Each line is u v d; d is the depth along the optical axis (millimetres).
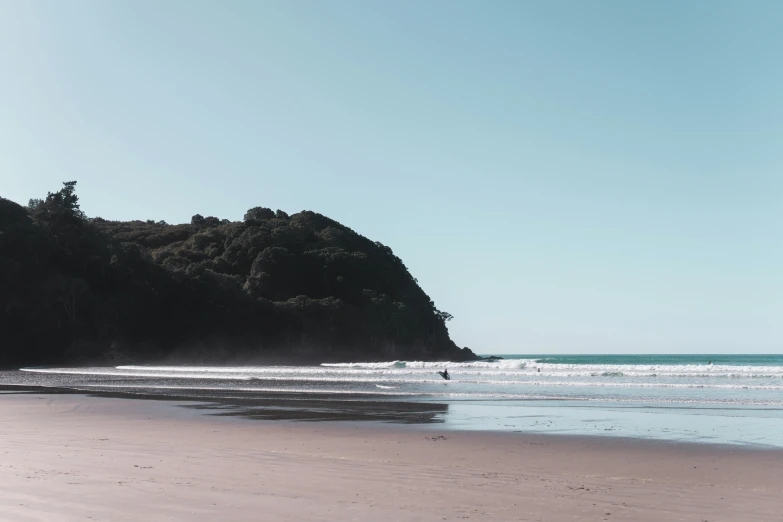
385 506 8000
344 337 117375
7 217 91188
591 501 8430
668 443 14297
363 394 29938
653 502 8414
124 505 7895
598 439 14938
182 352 97750
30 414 20891
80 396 29234
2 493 8484
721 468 11289
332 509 7809
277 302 115562
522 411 21703
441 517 7508
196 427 17297
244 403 25250
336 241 144000
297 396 29000
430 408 22953
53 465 10719
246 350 105062
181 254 128750
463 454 12766
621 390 31172
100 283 95062
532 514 7695
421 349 130625
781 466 11477
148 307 98000
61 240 95125
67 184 100562
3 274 80938
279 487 9055
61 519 7223
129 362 86875
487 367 74250
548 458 12320
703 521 7477
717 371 47688
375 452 12953
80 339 86438
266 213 157000
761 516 7711
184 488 8906
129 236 140875
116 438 14781
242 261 128500
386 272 143000
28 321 82438
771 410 21484
